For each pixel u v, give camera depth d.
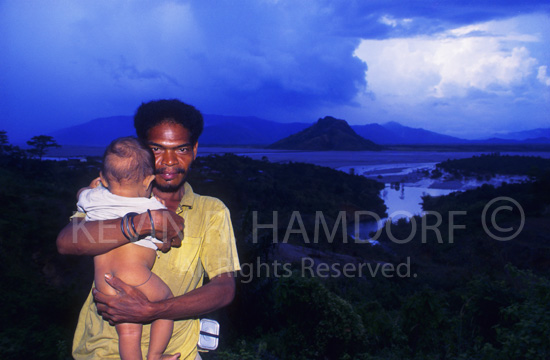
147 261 1.75
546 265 32.53
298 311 6.47
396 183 128.12
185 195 1.96
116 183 1.76
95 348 1.76
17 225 21.94
